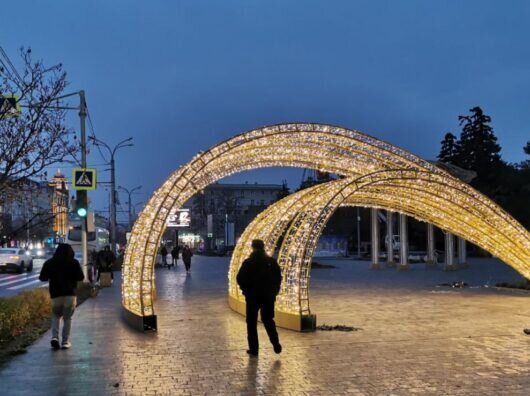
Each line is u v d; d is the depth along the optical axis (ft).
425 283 77.25
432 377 24.58
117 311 48.91
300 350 30.32
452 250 108.06
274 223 47.42
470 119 196.44
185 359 28.48
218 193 360.89
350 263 145.79
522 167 207.92
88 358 28.91
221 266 144.36
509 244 55.36
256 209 265.13
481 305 50.49
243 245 51.70
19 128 31.81
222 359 28.37
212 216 271.28
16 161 31.71
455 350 30.19
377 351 29.96
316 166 48.78
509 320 40.98
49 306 45.11
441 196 50.14
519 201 174.19
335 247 185.47
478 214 52.06
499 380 24.06
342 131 44.21
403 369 25.99
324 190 40.88
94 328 38.81
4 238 35.29
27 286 86.58
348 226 214.07
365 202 55.31
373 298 57.21
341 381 23.97
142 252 38.96
